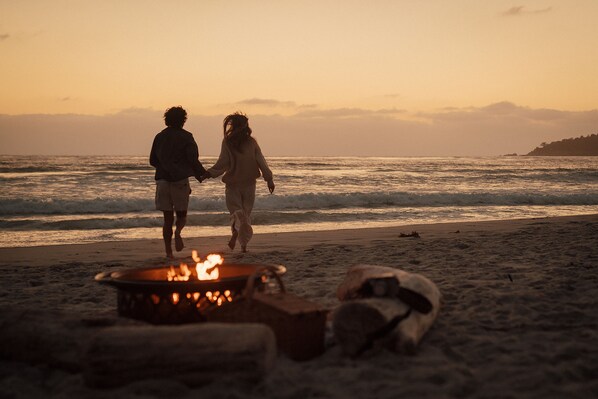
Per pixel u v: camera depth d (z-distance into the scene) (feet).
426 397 10.36
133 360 10.64
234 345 10.75
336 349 13.12
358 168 198.80
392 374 11.41
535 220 50.67
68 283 23.66
